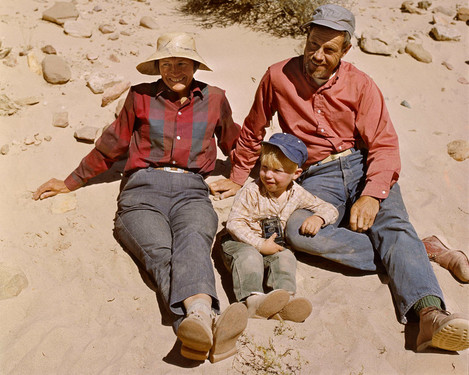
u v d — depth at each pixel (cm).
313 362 269
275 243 309
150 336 280
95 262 324
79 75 464
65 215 353
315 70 329
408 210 383
